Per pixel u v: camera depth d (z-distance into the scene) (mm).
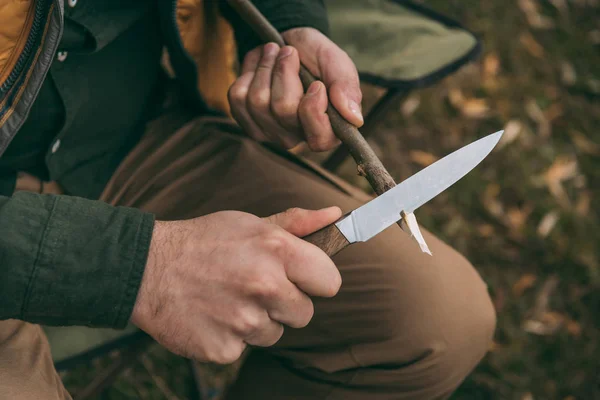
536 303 1831
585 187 2137
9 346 720
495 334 1745
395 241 888
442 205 1980
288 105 843
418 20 1154
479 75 2334
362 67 1098
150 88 1007
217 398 1521
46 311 629
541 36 2520
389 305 846
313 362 898
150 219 655
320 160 1951
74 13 777
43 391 683
